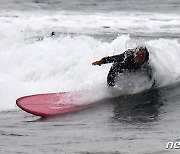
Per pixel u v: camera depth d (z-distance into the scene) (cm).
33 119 2745
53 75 3509
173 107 2894
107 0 9144
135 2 8956
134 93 3188
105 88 3216
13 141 2173
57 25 6312
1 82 3384
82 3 8738
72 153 1955
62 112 2867
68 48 3800
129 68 3195
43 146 2073
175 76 3375
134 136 2242
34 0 8906
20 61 3706
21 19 6694
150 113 2773
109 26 6384
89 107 2953
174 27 6341
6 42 4109
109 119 2662
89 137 2239
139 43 3556
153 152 1953
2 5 8144
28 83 3447
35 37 4819
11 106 3123
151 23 6675
